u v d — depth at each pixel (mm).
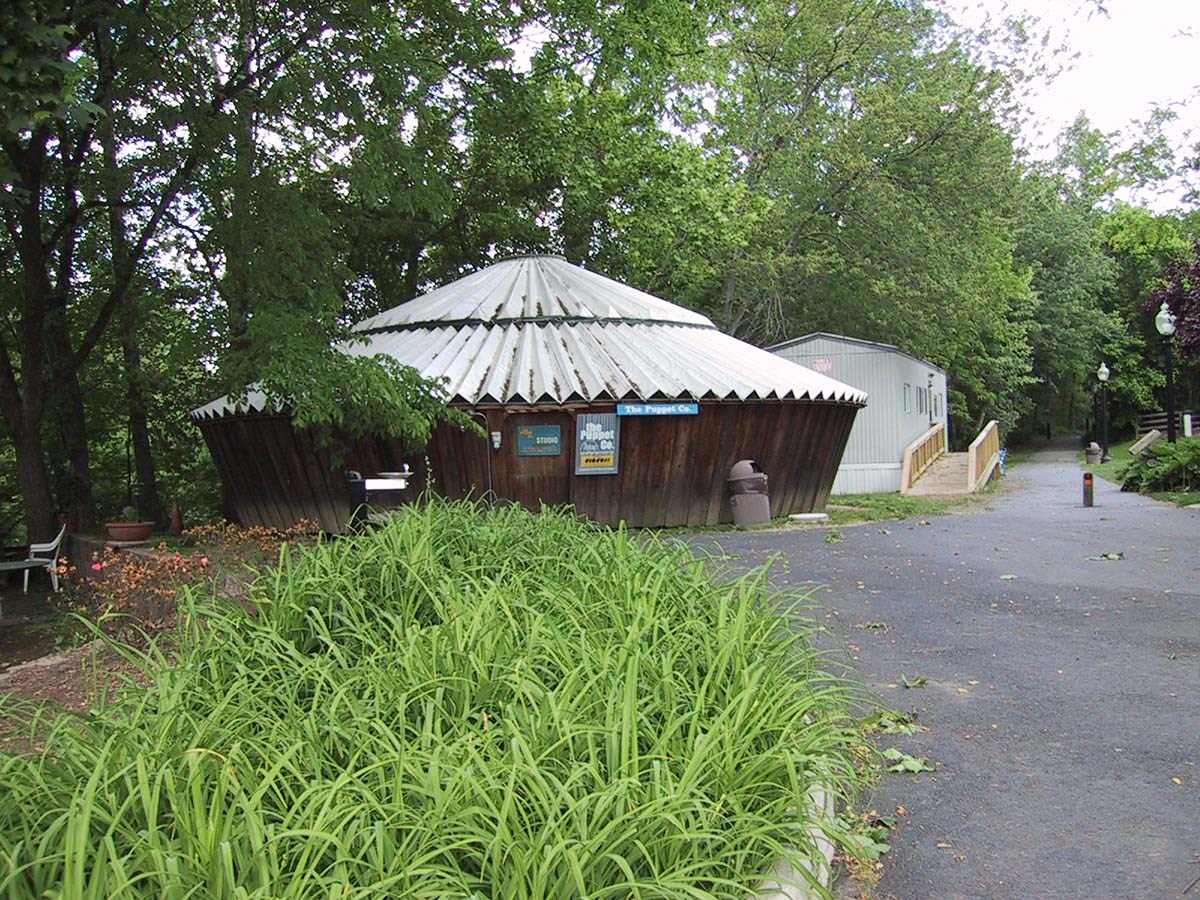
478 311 18109
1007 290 36688
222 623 4625
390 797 3072
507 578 5672
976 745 5312
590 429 15648
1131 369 56438
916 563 11516
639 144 23234
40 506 14406
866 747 4891
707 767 3322
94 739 3471
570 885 2629
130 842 2648
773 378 17344
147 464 19188
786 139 30594
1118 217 52844
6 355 14477
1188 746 5188
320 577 5258
